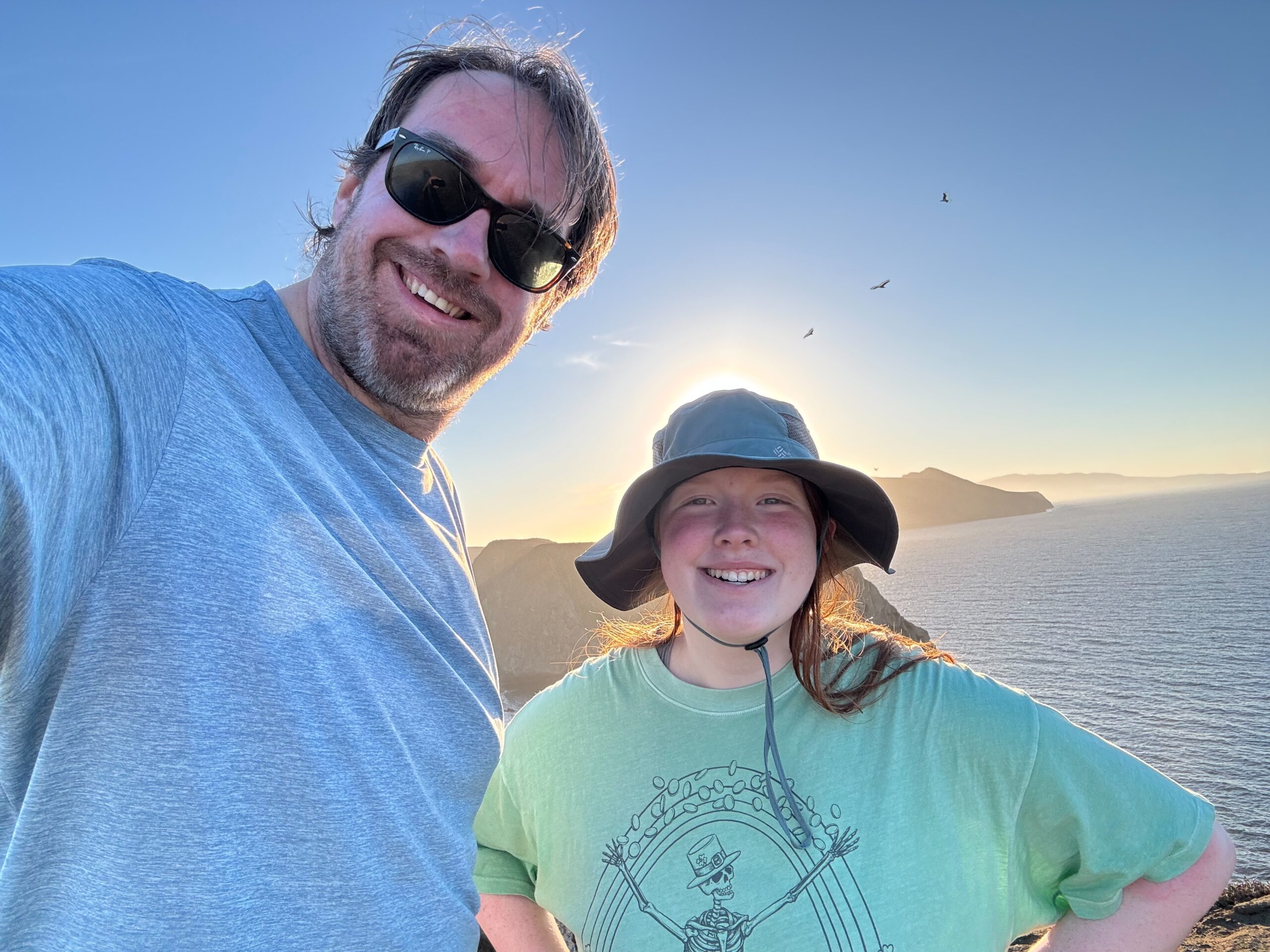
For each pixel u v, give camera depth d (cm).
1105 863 58
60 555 40
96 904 41
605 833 63
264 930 44
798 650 63
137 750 42
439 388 59
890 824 58
